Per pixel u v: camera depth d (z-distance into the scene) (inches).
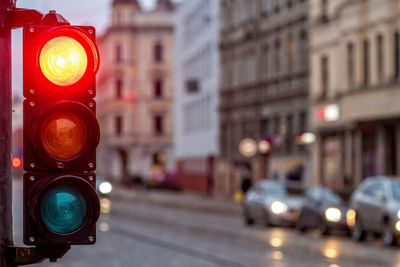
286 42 1863.9
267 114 1980.8
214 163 2409.0
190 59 2716.5
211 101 2428.6
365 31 1439.5
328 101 1612.9
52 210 167.9
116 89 3892.7
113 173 3922.2
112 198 2495.1
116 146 3878.0
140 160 3873.0
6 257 174.7
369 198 935.0
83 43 172.7
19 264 173.6
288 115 1845.5
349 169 1526.8
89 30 175.2
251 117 2090.3
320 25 1659.7
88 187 169.2
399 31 1353.3
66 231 168.6
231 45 2251.5
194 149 2659.9
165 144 3870.6
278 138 1831.9
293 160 1791.3
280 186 1262.3
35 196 166.7
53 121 170.2
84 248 846.5
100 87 4271.7
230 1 2263.8
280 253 808.3
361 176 1485.0
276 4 1930.4
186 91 2603.3
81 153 171.6
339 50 1535.4
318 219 1060.5
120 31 3873.0
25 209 168.6
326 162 1636.3
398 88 1339.8
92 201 169.8
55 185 168.1
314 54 1690.5
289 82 1839.3
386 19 1376.7
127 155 3919.8
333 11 1601.9
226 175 2290.8
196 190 2613.2
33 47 171.6
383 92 1375.5
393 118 1376.7
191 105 2709.2
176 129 2938.0
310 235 1083.9
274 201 1211.2
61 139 170.7
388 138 1407.5
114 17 3890.3
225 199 2220.7
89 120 171.5
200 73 2576.3
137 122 3880.4
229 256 773.9
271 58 1955.0
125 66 3878.0
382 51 1395.2
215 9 2380.7
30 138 169.0
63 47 172.6
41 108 170.2
